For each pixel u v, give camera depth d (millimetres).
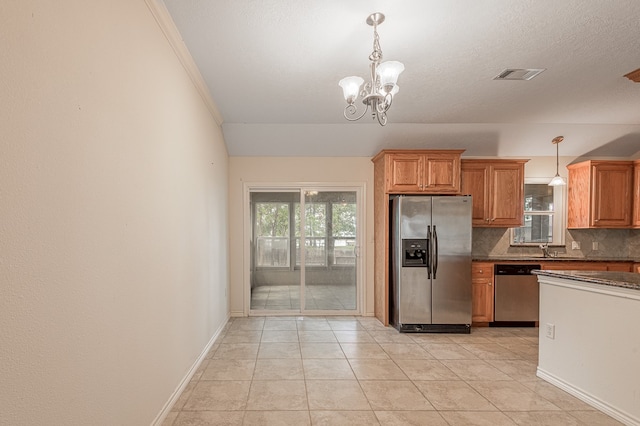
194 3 1924
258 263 4812
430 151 4211
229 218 4691
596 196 4500
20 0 974
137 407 1764
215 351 3344
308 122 4148
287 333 3941
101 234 1414
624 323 2180
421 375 2852
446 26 2152
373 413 2258
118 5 1559
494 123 4223
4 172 924
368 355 3285
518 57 2562
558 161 4906
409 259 4066
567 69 2760
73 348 1227
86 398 1306
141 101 1812
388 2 1909
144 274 1847
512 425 2137
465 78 2934
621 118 4039
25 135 998
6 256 934
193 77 2740
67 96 1190
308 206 4836
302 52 2494
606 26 2145
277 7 1960
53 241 1120
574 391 2506
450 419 2199
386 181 4242
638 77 2824
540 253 4867
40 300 1063
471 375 2861
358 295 4797
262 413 2234
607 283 2236
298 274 4828
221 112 3779
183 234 2537
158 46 2045
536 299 4285
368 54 2525
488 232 4840
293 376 2797
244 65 2697
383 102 2100
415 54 2512
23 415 998
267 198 4828
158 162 2053
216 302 3730
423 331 4039
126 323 1639
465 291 4059
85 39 1300
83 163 1287
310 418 2188
